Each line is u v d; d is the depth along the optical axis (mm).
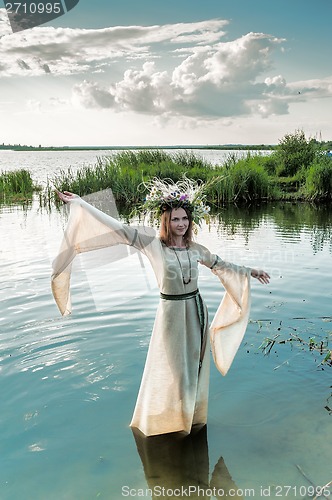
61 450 3627
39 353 5035
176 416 3873
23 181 22297
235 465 3492
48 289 6996
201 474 3393
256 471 3422
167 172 21281
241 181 19344
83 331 5559
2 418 4000
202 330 3920
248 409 4203
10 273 7836
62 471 3400
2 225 12977
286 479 3332
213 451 3660
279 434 3844
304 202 18938
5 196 20172
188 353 3865
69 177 21516
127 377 4621
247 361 5039
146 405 3846
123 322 5801
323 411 4145
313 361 4996
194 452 3645
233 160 23641
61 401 4246
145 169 22141
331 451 3623
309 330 5656
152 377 3848
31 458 3535
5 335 5434
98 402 4246
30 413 4074
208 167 24266
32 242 10398
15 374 4645
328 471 3406
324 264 8438
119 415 4082
